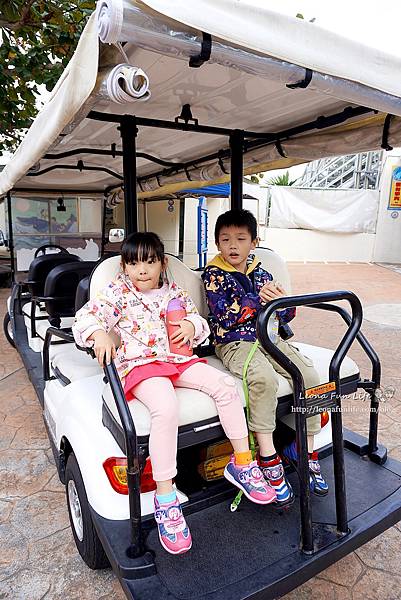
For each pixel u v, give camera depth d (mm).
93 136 2814
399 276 10875
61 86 1494
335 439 1577
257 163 3152
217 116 2432
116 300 1773
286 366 1471
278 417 1785
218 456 1798
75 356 2799
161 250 1836
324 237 13805
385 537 2094
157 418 1481
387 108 1604
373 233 13820
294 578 1434
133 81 1171
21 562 1950
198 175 3705
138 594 1336
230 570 1431
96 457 1640
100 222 5445
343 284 9344
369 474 1940
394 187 13414
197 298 2236
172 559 1463
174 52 1206
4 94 5461
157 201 9656
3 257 7641
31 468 2678
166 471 1467
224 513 1705
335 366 1560
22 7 4777
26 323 4133
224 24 1173
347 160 14602
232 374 1870
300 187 13516
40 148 1830
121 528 1527
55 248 4797
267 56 1306
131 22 1105
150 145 3154
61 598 1766
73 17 5059
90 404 1892
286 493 1661
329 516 1690
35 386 3100
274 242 13633
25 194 4930
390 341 5289
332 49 1361
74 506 1963
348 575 1871
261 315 1439
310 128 2516
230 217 2051
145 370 1627
